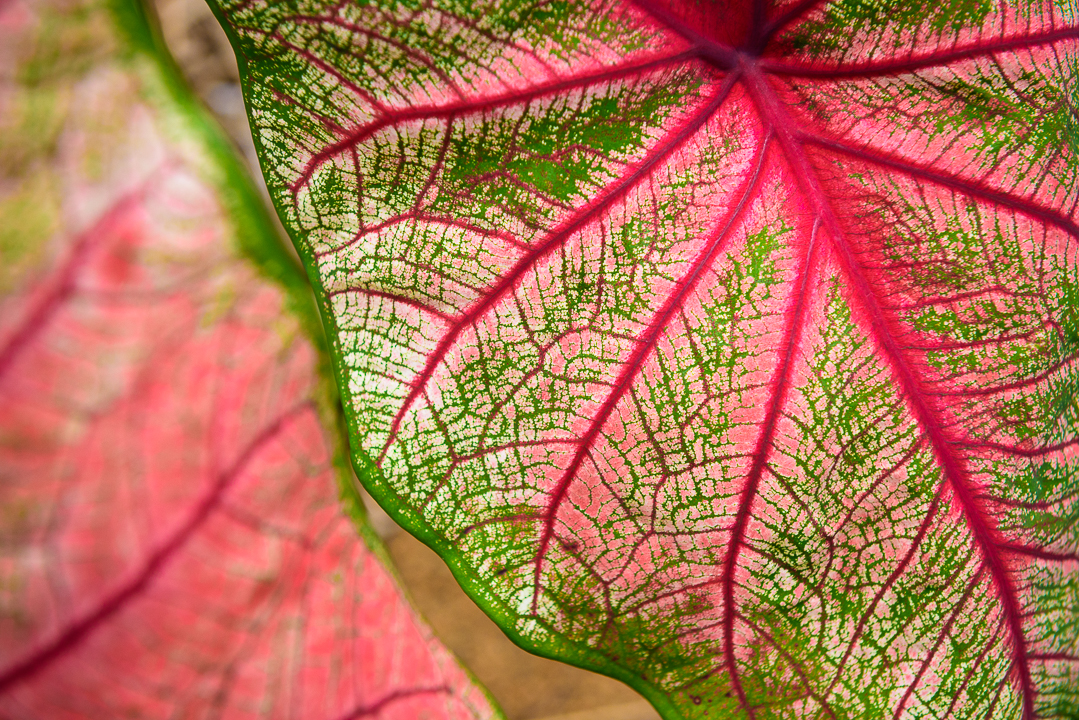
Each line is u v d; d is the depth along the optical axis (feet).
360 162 1.10
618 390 1.13
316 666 1.00
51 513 0.95
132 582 0.97
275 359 0.99
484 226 1.11
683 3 1.12
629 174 1.13
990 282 1.14
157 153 0.96
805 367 1.14
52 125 0.95
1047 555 1.16
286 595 0.99
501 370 1.12
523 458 1.12
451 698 1.05
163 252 0.96
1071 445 1.16
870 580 1.14
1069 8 1.13
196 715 0.98
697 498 1.13
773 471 1.14
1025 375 1.15
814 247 1.15
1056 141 1.14
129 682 0.97
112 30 0.96
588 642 1.13
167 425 0.97
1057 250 1.15
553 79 1.11
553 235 1.12
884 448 1.14
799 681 1.14
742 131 1.15
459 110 1.10
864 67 1.14
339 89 1.08
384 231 1.10
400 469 1.11
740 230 1.14
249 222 0.98
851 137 1.15
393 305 1.11
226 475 0.98
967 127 1.14
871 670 1.14
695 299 1.13
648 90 1.13
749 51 1.14
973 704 1.14
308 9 1.07
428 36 1.08
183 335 0.97
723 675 1.14
